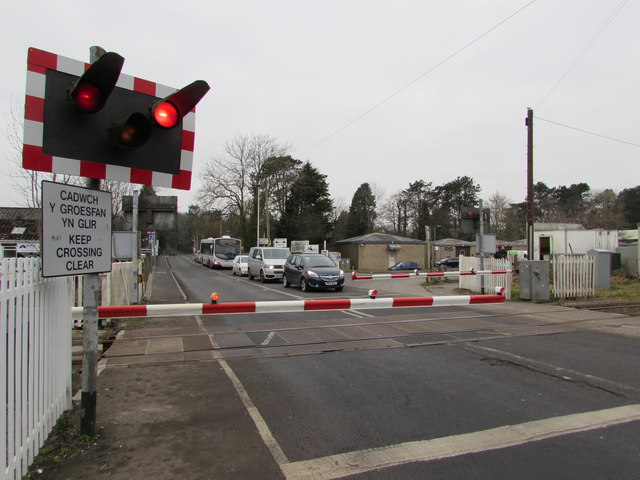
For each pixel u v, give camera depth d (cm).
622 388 501
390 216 8050
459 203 7975
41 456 328
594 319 966
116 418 404
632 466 322
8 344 280
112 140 353
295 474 310
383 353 663
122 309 507
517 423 402
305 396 474
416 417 416
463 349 688
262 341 737
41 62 327
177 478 301
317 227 5550
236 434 375
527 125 1866
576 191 7662
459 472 314
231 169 4897
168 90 389
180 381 520
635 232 4156
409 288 1914
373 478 305
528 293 1276
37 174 1225
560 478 305
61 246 320
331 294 1599
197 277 2922
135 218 1250
